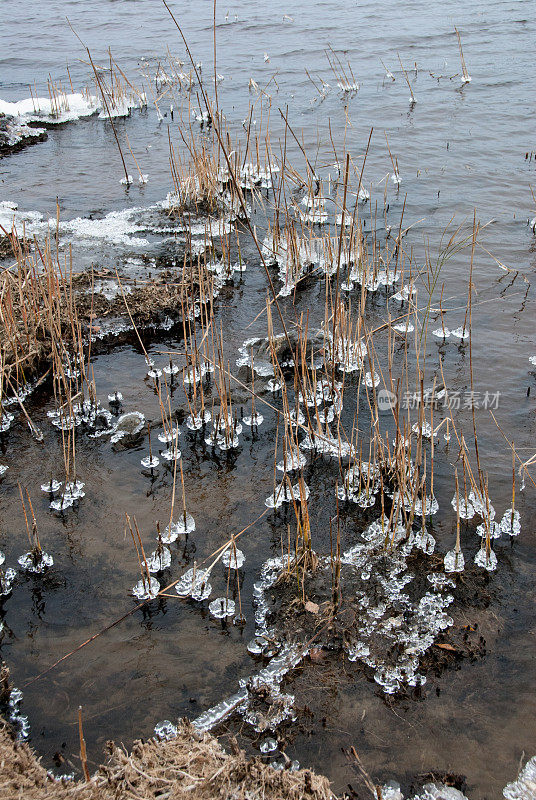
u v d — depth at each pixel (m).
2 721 3.06
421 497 4.40
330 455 4.83
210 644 3.55
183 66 14.77
